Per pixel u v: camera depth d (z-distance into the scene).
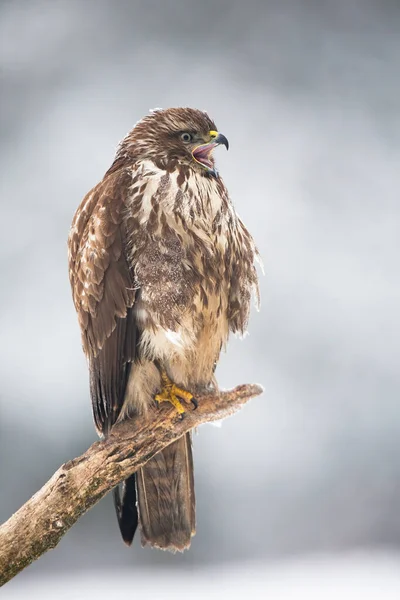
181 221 6.46
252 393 6.56
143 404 6.55
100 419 6.86
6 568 5.68
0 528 5.70
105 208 6.60
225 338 6.88
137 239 6.49
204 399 6.51
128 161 6.87
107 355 6.67
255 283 6.94
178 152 6.76
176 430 6.39
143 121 6.98
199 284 6.50
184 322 6.51
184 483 6.64
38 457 14.68
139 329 6.57
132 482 6.64
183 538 6.67
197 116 6.88
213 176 6.76
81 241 6.80
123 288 6.55
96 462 5.88
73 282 6.93
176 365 6.61
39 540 5.71
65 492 5.77
